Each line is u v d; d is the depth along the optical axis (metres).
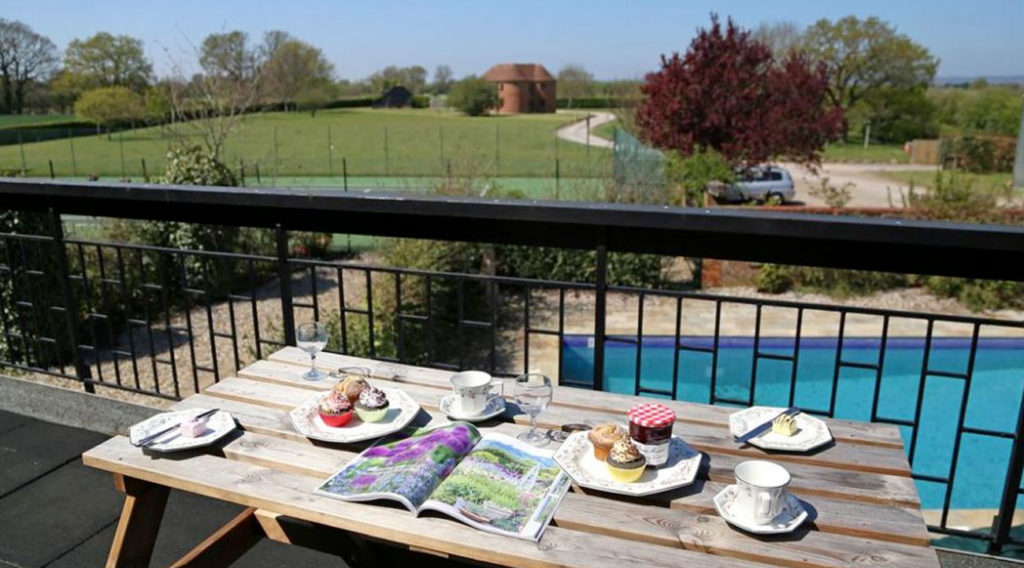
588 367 7.23
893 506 1.28
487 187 10.48
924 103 34.16
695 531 1.20
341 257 10.86
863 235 1.81
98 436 2.86
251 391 1.82
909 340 7.39
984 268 1.87
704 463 1.44
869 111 34.66
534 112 59.91
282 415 1.67
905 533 1.18
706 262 9.59
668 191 11.30
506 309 8.80
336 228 2.54
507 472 1.37
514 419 1.67
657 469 1.38
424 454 1.40
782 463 1.45
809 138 15.42
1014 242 1.69
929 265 1.92
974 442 5.75
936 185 10.53
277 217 2.59
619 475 1.31
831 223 1.83
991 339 7.37
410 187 10.99
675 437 1.51
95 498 2.41
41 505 2.37
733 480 1.37
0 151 32.00
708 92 14.99
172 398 2.90
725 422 1.64
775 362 7.21
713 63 14.96
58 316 5.99
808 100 15.48
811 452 1.48
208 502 2.36
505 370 7.05
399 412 1.65
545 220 2.12
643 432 1.37
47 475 2.55
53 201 2.86
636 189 10.98
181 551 2.11
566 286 2.32
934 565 1.10
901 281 9.63
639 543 1.17
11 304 5.44
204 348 7.19
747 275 9.65
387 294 7.25
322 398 1.63
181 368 6.63
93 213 2.87
